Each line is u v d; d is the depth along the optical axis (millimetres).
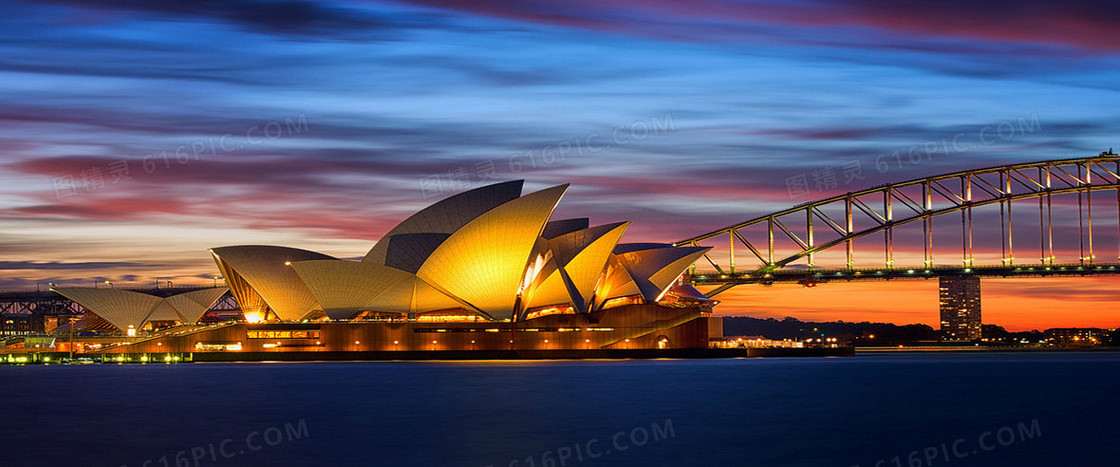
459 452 66125
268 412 88062
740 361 186625
